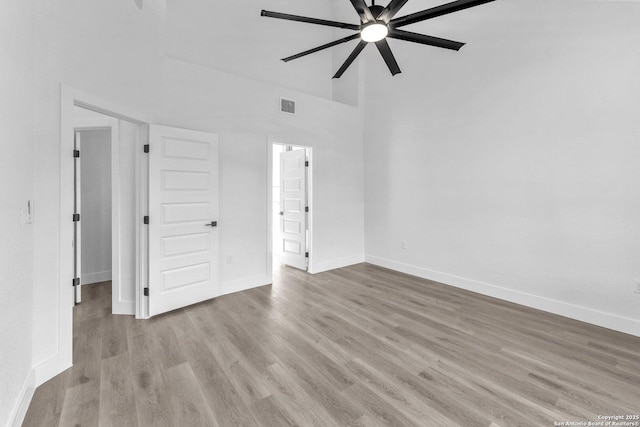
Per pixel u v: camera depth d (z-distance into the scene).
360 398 1.80
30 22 1.81
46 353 1.98
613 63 2.63
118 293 3.07
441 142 4.04
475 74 3.63
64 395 1.82
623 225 2.62
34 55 1.87
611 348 2.37
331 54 5.46
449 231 4.00
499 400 1.78
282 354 2.30
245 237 3.82
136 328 2.74
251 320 2.92
